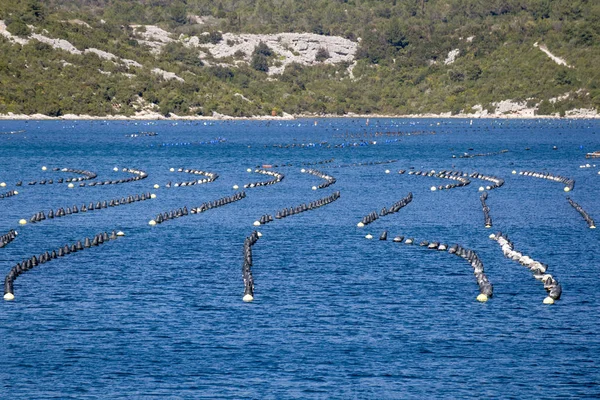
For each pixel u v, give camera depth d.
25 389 169.62
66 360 182.88
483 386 170.88
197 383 172.12
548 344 191.12
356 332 198.62
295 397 166.38
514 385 171.38
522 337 195.12
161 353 186.50
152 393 168.00
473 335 196.38
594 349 188.12
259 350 187.88
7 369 178.50
